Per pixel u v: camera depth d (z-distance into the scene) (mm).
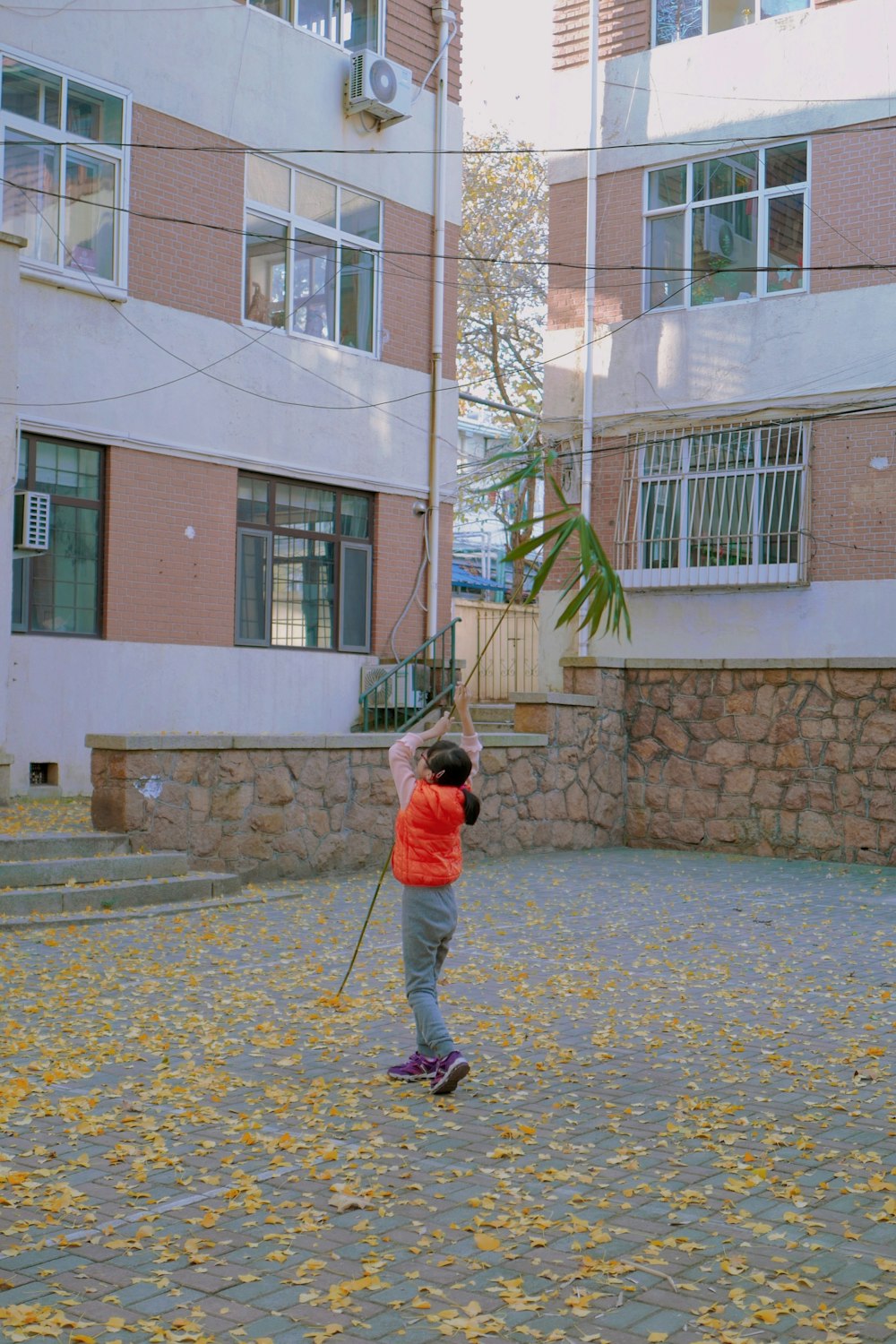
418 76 19094
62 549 14578
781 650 17938
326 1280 3779
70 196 14609
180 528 15742
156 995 7336
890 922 10305
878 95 17281
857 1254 3961
